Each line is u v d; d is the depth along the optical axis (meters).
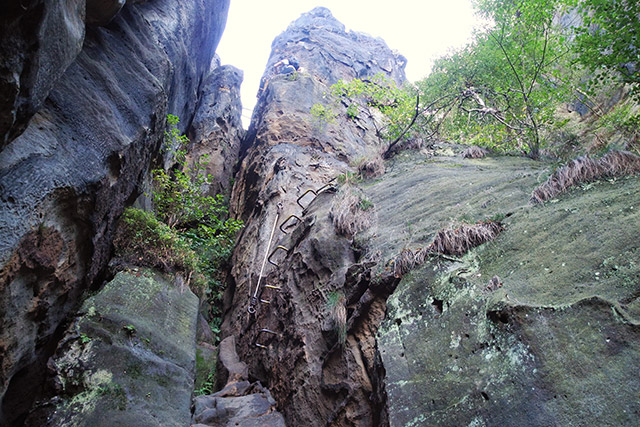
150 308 5.77
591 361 2.91
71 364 4.48
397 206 7.08
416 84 14.51
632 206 3.82
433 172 8.05
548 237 4.18
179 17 9.91
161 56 7.59
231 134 17.11
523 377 3.16
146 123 6.28
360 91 11.86
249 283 9.63
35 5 2.69
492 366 3.43
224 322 9.95
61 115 4.55
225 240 11.65
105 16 5.61
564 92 8.71
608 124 6.75
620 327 2.92
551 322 3.29
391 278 5.17
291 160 13.02
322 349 5.85
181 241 7.60
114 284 5.70
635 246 3.40
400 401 3.84
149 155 7.26
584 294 3.32
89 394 4.31
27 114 3.27
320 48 21.27
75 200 4.46
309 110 15.66
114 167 5.39
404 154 10.33
